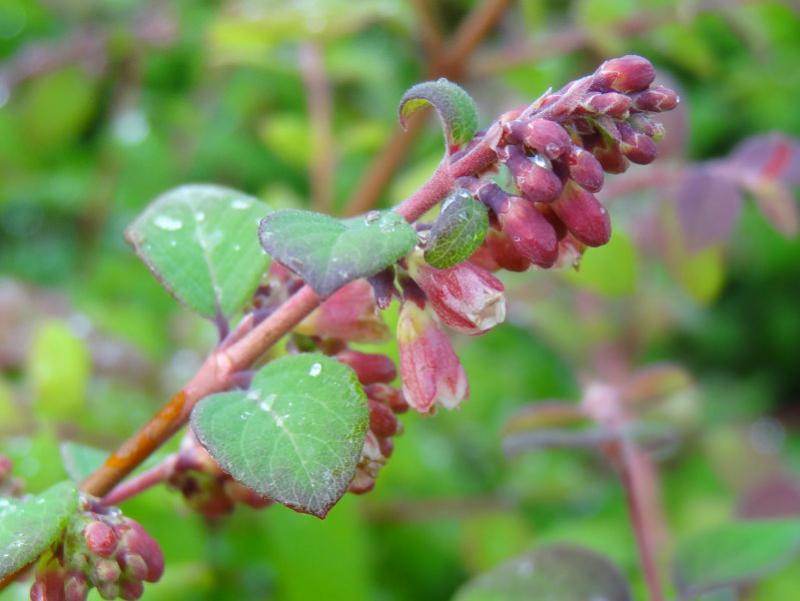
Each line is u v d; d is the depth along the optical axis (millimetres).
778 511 170
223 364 109
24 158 245
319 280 91
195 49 268
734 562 138
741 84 271
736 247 290
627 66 99
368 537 187
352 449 97
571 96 99
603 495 224
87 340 196
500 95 236
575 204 100
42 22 281
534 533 217
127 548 102
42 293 220
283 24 187
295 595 160
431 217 162
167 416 109
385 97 260
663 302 236
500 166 103
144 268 243
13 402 167
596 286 163
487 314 102
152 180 253
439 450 214
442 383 103
